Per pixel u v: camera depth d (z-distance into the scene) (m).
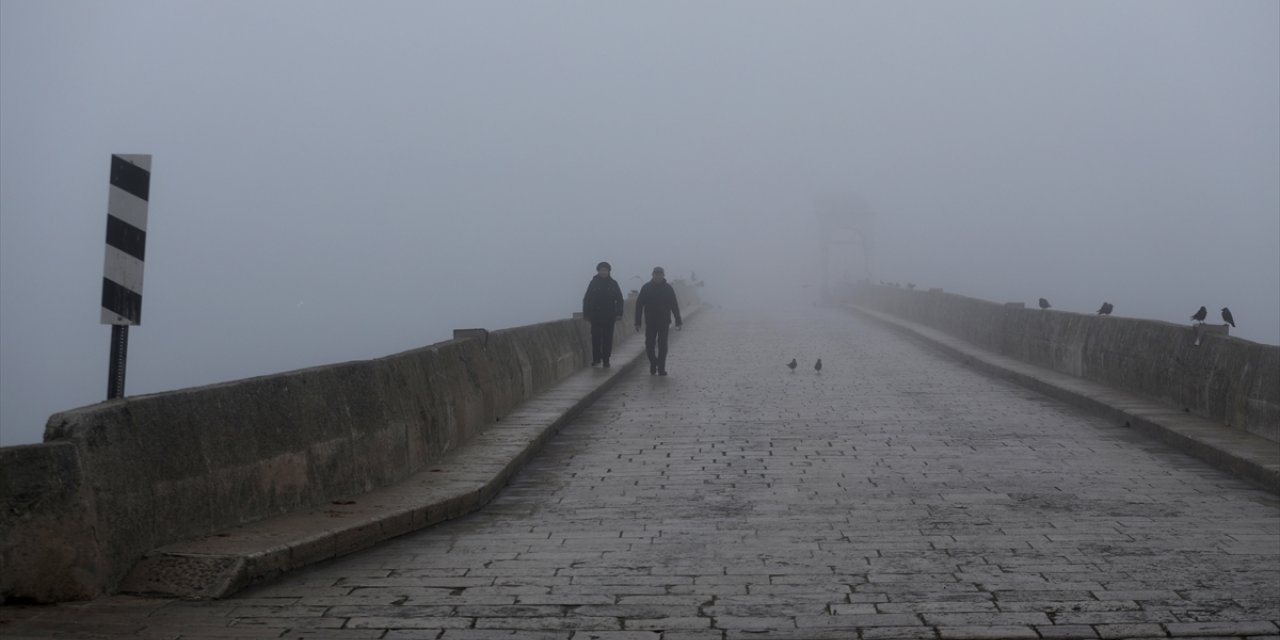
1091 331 20.08
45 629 6.68
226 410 8.87
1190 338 15.70
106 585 7.41
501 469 11.85
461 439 13.50
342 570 8.41
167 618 7.08
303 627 7.01
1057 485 11.61
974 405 18.33
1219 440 13.10
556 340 21.52
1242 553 8.77
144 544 7.82
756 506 10.73
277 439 9.38
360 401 10.76
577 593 7.80
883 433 15.27
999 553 8.81
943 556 8.73
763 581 8.08
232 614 7.21
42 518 7.15
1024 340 24.47
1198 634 6.82
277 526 8.91
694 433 15.52
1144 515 10.16
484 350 15.52
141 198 8.85
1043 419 16.56
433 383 12.73
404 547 9.18
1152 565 8.41
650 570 8.41
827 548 9.04
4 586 7.05
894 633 6.89
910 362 26.98
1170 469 12.46
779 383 22.17
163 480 8.03
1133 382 17.88
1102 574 8.17
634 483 11.99
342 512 9.57
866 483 11.80
